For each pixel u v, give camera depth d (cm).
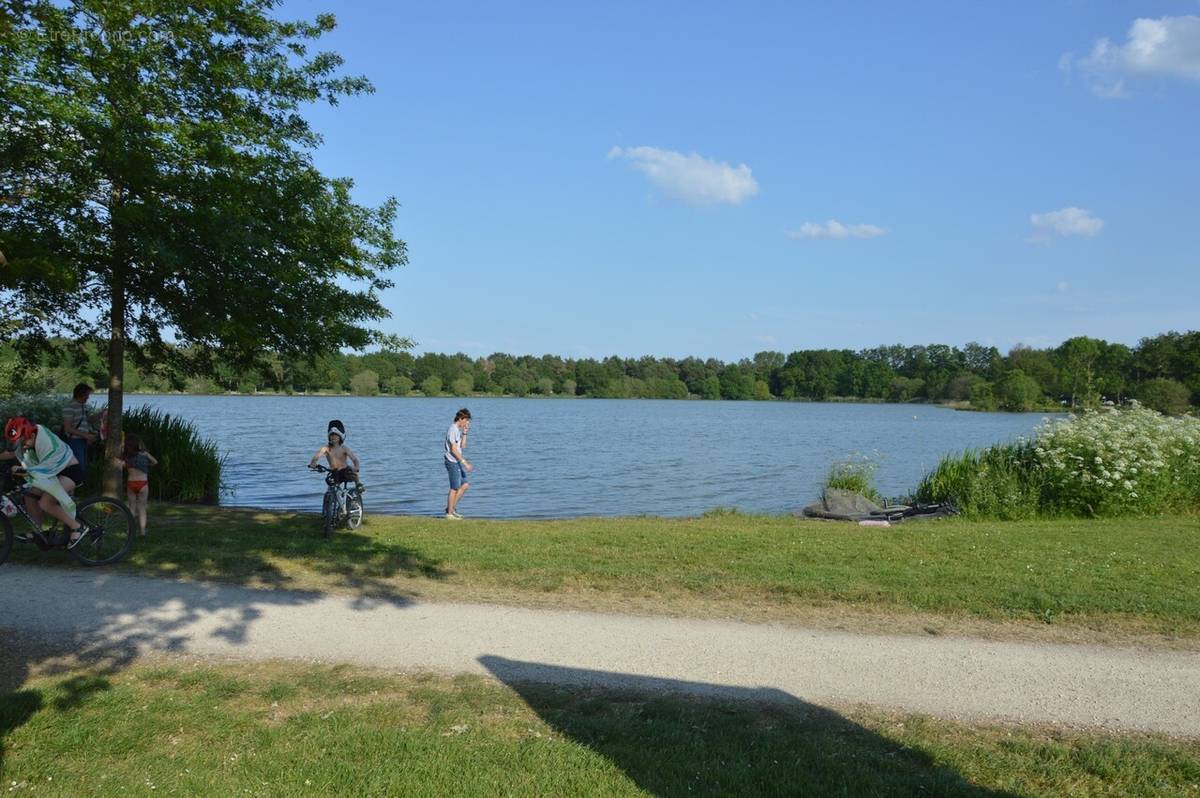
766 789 457
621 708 572
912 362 18925
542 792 451
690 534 1265
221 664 644
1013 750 511
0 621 729
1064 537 1256
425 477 2833
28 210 1165
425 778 463
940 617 799
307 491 2338
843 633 744
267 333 1319
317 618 764
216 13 1256
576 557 1048
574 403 16250
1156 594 870
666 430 6675
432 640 708
